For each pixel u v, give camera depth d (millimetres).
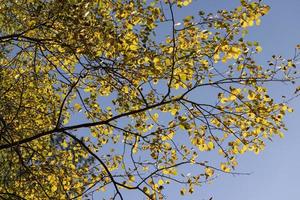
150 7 7578
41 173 7945
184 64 7320
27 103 8617
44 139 8758
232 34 7141
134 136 7871
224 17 7230
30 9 7891
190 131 7590
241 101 7070
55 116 8523
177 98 7090
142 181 6949
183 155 7480
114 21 7664
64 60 8383
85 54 7332
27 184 8086
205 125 7594
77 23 7109
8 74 8609
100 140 8547
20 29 8164
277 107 7379
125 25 7664
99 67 7340
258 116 7234
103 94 8305
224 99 7273
